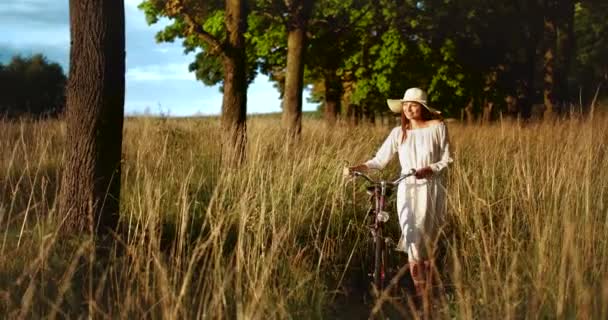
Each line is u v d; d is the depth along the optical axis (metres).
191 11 13.00
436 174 6.82
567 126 11.95
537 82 37.31
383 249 6.70
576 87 39.81
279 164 8.97
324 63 27.53
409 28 26.41
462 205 7.89
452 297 5.65
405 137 6.96
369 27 26.45
